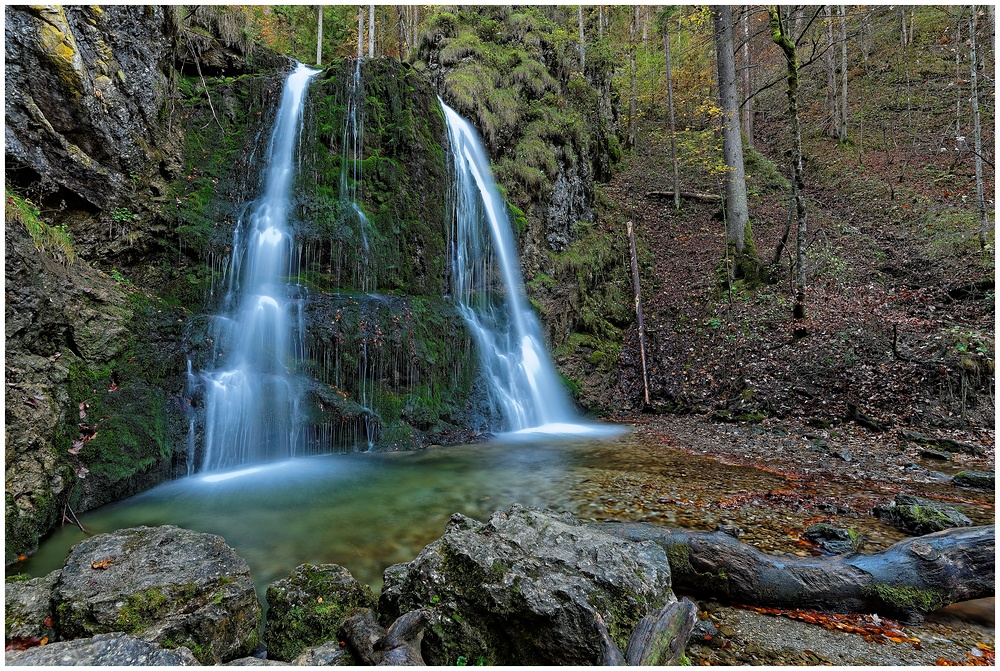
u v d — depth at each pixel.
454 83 13.12
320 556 3.77
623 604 2.42
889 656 2.40
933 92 17.80
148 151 8.02
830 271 11.36
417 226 10.21
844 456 6.52
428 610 2.50
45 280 4.97
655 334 12.48
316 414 7.04
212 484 5.61
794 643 2.51
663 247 15.51
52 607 2.58
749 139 19.36
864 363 8.58
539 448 7.61
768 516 4.39
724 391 9.80
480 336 9.95
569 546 2.81
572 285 12.84
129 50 7.86
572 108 16.20
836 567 2.94
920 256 10.97
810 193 16.03
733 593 2.91
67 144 6.68
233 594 2.72
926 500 4.26
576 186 14.74
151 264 7.56
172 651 2.21
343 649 2.44
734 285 12.17
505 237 12.09
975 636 2.59
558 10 18.56
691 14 14.77
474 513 4.70
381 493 5.32
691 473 5.98
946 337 8.24
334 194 9.62
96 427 4.99
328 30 22.88
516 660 2.32
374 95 10.59
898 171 14.98
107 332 5.65
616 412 10.84
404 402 8.07
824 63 20.88
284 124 9.87
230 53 10.55
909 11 20.19
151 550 3.08
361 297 8.71
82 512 4.53
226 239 8.24
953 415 7.28
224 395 6.45
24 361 4.33
